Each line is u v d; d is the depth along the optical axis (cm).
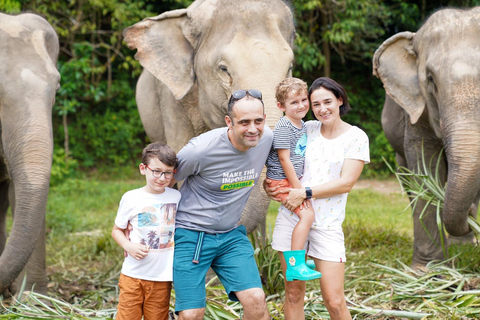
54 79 431
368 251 595
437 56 470
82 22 1317
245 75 423
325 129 328
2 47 427
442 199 465
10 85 414
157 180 302
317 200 321
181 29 487
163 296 314
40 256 470
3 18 446
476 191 433
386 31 1518
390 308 394
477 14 479
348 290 436
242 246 319
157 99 567
